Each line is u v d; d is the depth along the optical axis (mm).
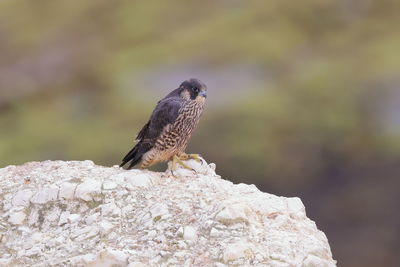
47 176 8094
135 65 31953
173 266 6789
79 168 8258
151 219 7328
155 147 8805
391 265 20562
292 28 33094
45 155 27016
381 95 25891
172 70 30266
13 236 7512
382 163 23156
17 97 33125
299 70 28750
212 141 24562
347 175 23281
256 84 27969
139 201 7621
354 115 25219
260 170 23797
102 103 30250
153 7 37531
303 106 25469
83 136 27703
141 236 7180
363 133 24656
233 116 25188
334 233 21625
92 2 38969
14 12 40188
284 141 24406
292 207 7656
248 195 7762
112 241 7199
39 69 35219
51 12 39906
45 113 30656
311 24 33375
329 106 25828
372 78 26391
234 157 24000
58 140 27734
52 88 33344
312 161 24031
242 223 7145
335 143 24328
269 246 6934
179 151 8836
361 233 21266
